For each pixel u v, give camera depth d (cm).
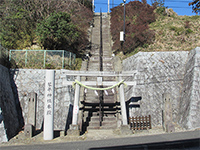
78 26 1838
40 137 813
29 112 854
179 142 645
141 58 1124
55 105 1011
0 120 778
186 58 1147
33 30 1415
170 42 1500
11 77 1041
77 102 889
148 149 605
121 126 851
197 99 938
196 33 1523
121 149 606
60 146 673
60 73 1070
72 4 2062
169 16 2059
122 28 1939
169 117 877
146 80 1079
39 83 1040
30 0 1547
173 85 1091
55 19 1298
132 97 1036
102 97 1087
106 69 1356
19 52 1138
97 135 834
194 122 888
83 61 1449
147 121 973
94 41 1939
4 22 1377
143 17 2031
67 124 977
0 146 700
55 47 1444
